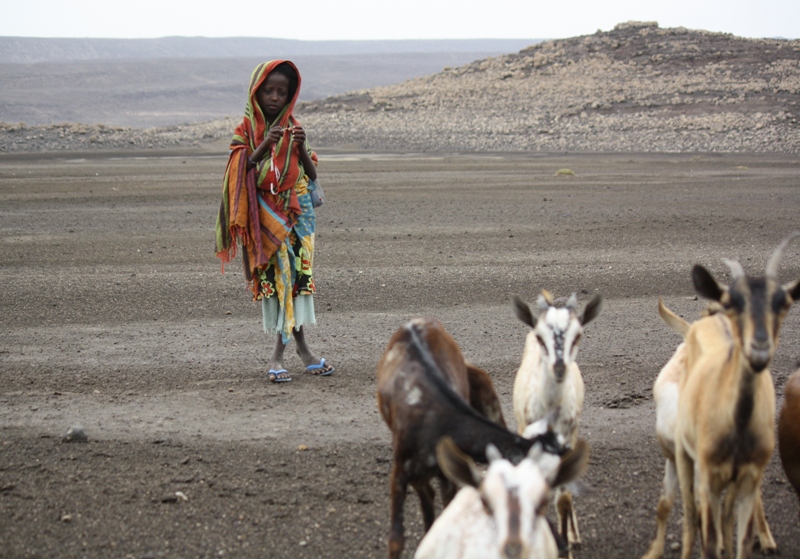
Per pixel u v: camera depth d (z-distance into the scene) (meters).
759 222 21.72
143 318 12.74
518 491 4.07
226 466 7.59
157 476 7.36
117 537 6.31
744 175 34.56
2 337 11.66
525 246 18.55
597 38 86.06
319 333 11.90
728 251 17.84
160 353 11.00
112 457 7.75
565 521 6.18
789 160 41.66
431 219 22.75
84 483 7.20
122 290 14.45
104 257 17.38
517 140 54.31
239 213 9.66
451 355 6.36
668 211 23.91
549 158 44.97
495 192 29.14
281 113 9.81
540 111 63.72
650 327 12.15
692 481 5.79
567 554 5.84
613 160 43.28
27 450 7.87
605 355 10.88
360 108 70.88
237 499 6.95
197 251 18.11
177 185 31.34
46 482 7.21
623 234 20.06
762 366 4.77
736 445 5.21
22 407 9.02
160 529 6.44
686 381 5.92
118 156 46.34
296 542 6.29
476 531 4.43
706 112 59.09
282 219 9.70
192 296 14.07
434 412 5.50
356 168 39.09
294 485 7.22
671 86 66.88
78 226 21.44
